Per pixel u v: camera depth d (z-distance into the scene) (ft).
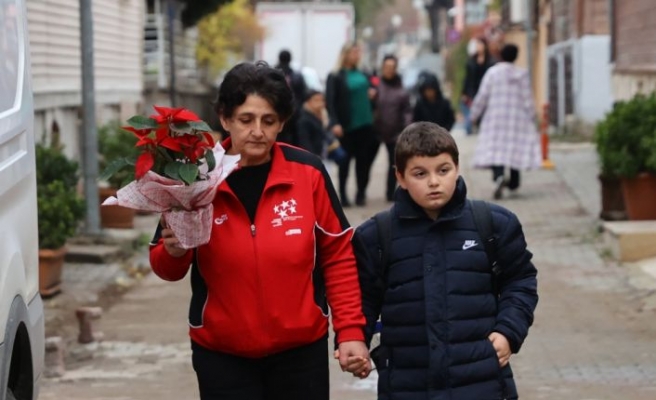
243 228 18.61
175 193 17.44
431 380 18.93
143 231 61.26
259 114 18.58
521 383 31.96
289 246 18.61
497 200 67.56
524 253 19.48
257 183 18.92
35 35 61.87
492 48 122.11
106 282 48.37
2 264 19.79
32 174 23.48
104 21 79.92
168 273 18.92
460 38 209.26
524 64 156.66
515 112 67.77
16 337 21.42
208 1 124.06
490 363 18.99
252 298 18.58
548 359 34.55
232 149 19.02
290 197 18.84
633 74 79.66
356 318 19.22
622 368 33.42
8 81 22.00
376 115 68.39
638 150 51.93
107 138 63.10
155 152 17.46
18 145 22.31
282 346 18.75
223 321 18.61
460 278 19.07
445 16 316.40
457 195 19.17
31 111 23.91
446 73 238.68
